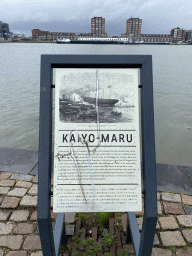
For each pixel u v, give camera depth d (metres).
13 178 3.22
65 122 1.45
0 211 2.63
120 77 1.46
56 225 2.07
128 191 1.46
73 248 2.19
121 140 1.46
